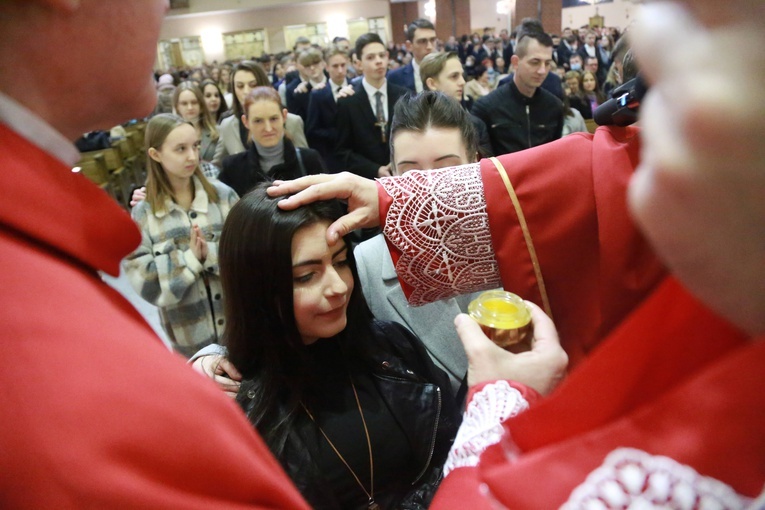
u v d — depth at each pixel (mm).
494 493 346
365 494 881
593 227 669
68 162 406
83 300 335
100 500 283
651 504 289
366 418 889
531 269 705
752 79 203
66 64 367
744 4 204
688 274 260
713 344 323
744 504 271
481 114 2646
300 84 4395
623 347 350
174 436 317
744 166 210
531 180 689
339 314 840
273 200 802
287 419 834
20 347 296
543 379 555
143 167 6008
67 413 289
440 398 933
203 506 321
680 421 294
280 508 377
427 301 793
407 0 13508
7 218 339
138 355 330
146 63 411
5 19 342
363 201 765
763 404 265
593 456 317
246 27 13289
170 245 1748
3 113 358
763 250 227
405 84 3783
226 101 4359
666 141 234
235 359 878
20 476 282
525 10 11203
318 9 13430
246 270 808
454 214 710
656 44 234
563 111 2732
